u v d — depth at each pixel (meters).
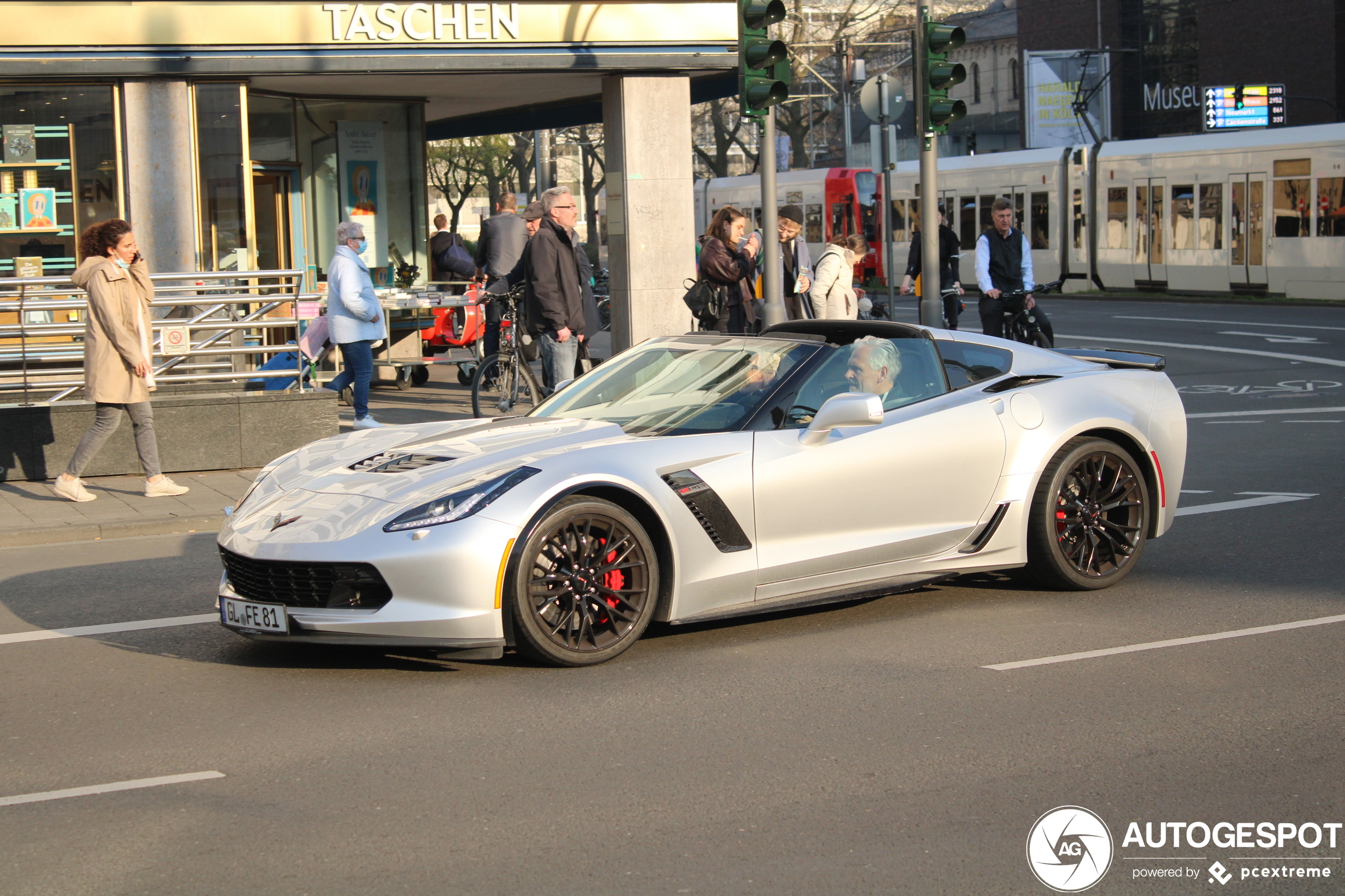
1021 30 59.22
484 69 14.13
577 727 4.66
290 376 11.20
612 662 5.48
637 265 14.96
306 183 16.83
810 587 5.89
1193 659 5.39
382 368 16.44
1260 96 38.81
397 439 6.23
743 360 6.27
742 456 5.69
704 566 5.59
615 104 14.87
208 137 13.75
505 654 5.61
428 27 13.95
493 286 12.24
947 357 6.49
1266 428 12.28
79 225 13.59
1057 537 6.46
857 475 5.92
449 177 63.16
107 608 6.65
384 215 17.56
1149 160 29.94
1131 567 6.68
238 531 5.49
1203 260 28.52
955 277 17.03
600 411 6.26
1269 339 20.34
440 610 5.06
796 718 4.73
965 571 6.27
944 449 6.15
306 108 16.73
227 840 3.73
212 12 13.38
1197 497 9.06
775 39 11.56
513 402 11.97
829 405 5.76
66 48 13.07
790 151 57.72
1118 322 23.94
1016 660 5.43
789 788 4.07
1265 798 3.97
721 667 5.38
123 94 13.48
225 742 4.58
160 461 10.37
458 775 4.22
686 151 15.02
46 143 13.45
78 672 5.51
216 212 13.85
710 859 3.56
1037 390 6.54
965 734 4.54
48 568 7.64
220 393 10.87
